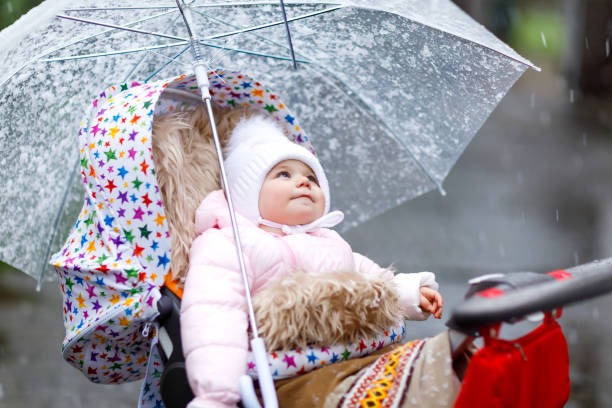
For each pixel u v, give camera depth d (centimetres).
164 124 388
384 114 473
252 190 385
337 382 328
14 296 1070
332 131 490
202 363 326
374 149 488
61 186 437
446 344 315
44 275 449
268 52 457
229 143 407
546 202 1564
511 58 428
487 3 4184
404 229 1334
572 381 689
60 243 447
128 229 360
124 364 392
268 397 315
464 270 1051
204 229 379
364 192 498
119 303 360
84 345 380
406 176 489
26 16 392
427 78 453
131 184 359
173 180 379
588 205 1532
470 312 285
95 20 408
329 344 342
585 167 1972
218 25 441
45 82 416
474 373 293
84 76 428
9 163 409
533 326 763
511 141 2373
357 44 453
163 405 376
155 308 351
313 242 382
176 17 430
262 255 362
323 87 480
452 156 465
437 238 1260
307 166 400
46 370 768
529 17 4666
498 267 1069
